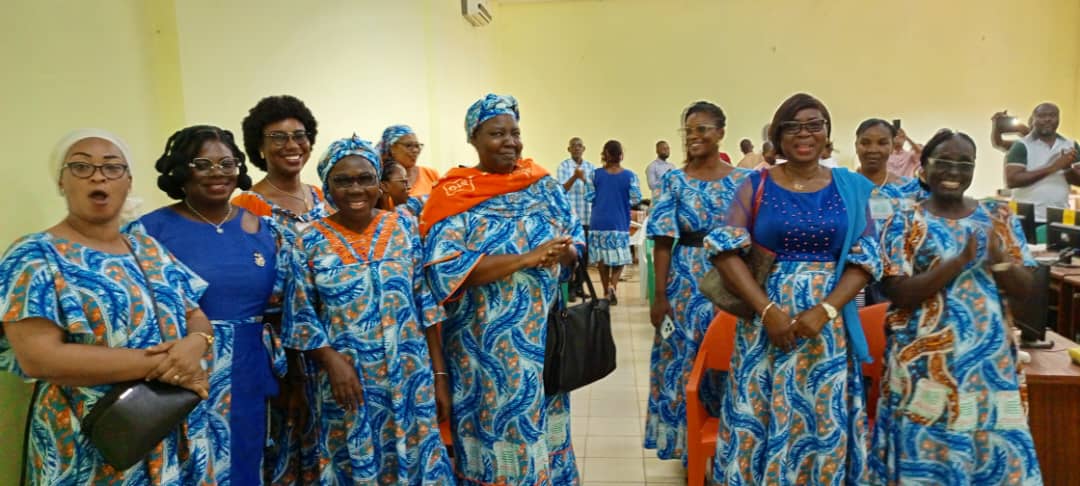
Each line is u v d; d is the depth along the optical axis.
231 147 1.92
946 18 8.57
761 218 2.03
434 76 6.14
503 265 2.10
